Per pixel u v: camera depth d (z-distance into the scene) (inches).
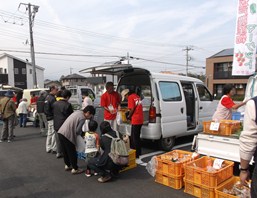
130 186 165.0
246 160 83.4
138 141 224.7
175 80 257.9
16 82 1764.3
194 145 188.9
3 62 1738.4
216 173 140.1
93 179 178.2
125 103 275.7
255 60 188.2
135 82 263.4
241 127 176.2
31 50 865.5
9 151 260.2
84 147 185.5
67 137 182.1
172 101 245.3
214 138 174.1
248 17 188.1
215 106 310.5
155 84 233.5
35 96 452.8
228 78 1513.3
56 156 238.1
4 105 308.5
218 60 1552.7
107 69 248.1
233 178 151.6
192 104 279.6
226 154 168.6
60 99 222.2
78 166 207.5
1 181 175.6
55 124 220.8
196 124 278.4
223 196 132.6
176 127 247.1
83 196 150.9
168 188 161.3
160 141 241.0
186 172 152.8
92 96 518.6
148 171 178.2
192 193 150.2
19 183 171.8
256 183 80.9
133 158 200.7
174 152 187.9
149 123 232.1
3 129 313.4
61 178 180.9
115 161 166.6
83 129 181.9
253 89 177.5
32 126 444.8
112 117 241.3
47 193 155.6
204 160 168.2
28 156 239.9
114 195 151.9
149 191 157.1
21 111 428.5
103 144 173.8
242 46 192.9
